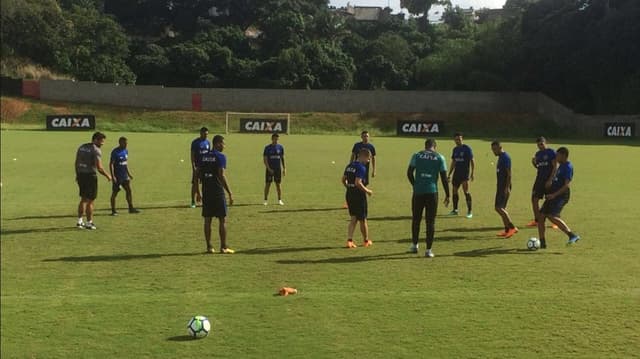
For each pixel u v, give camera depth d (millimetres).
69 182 22984
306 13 102375
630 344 7547
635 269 10930
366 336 7836
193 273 10758
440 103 73125
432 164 11906
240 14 99188
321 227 15047
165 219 16000
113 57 81562
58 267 11211
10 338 7848
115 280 10352
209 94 72688
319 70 85125
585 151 41438
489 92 73250
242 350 7461
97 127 64312
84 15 82312
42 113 67250
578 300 9133
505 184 13875
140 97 71938
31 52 78625
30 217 16281
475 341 7664
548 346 7512
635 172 27734
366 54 93188
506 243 13258
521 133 66625
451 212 17188
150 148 38812
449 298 9258
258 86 83750
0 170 26469
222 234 12312
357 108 73125
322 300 9180
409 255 12094
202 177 12305
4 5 74125
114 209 16656
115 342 7715
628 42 67812
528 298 9242
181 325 8234
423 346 7531
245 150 38250
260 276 10547
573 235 12812
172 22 99938
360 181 12695
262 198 19672
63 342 7730
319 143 47000
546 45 74062
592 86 71500
